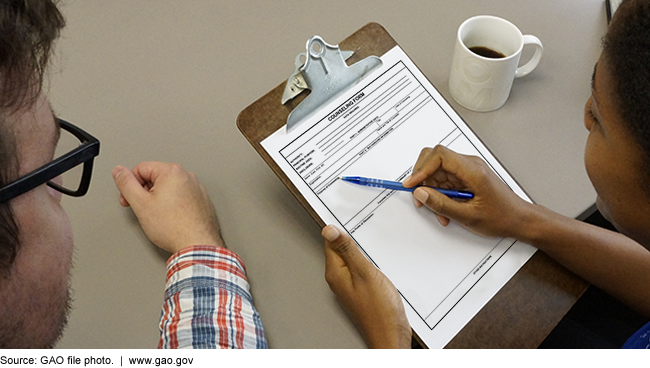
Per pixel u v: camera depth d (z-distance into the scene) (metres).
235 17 0.98
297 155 0.74
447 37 0.97
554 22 0.99
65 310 0.62
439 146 0.72
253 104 0.77
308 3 1.00
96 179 0.82
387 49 0.81
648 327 0.68
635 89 0.49
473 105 0.88
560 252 0.71
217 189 0.82
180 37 0.95
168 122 0.87
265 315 0.74
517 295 0.71
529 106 0.90
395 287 0.69
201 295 0.69
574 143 0.87
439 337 0.68
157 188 0.78
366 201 0.73
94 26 0.95
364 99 0.78
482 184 0.69
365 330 0.68
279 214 0.80
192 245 0.74
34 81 0.45
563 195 0.83
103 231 0.78
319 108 0.77
